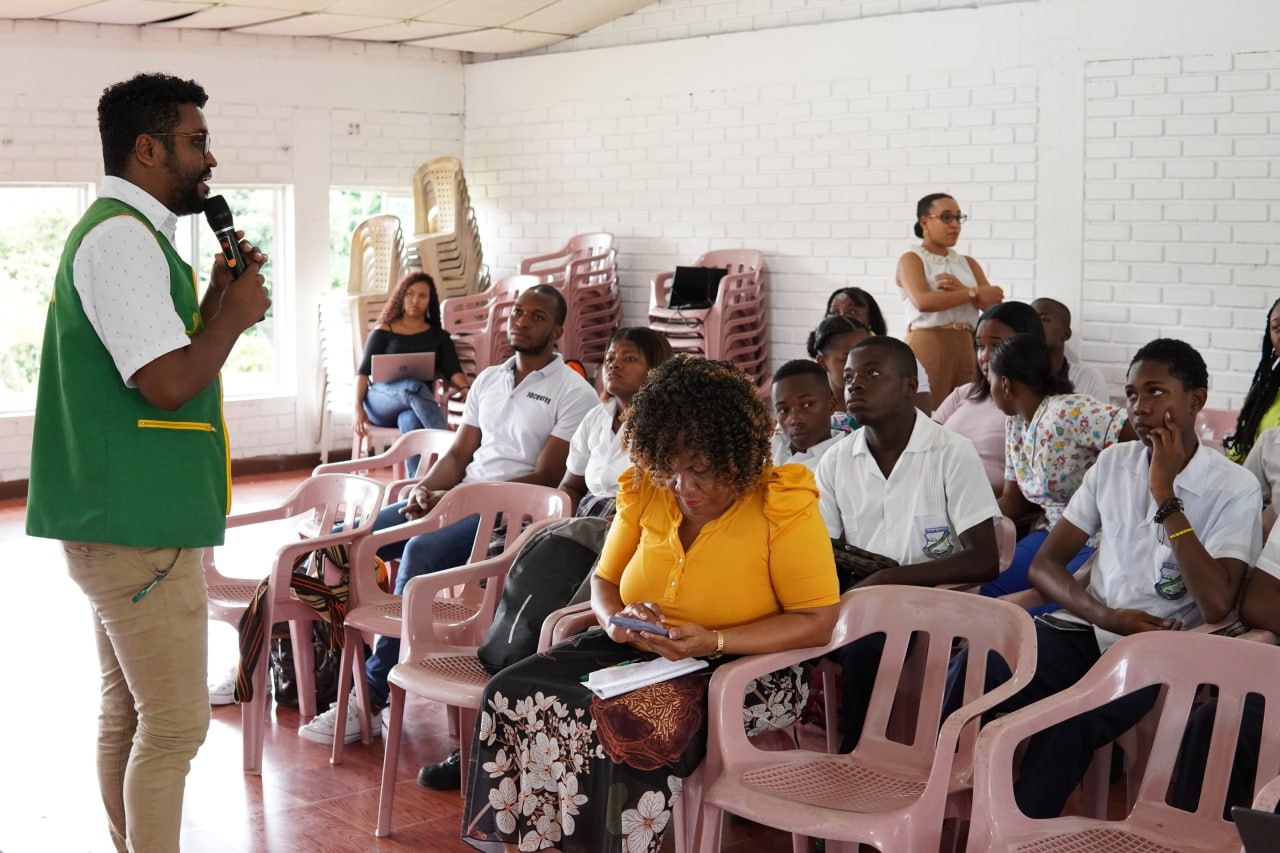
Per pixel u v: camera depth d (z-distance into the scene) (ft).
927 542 11.50
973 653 9.27
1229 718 8.27
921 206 22.27
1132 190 22.33
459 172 31.58
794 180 26.89
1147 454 10.57
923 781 9.16
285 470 30.68
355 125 31.19
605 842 8.75
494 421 16.19
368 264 30.81
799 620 9.30
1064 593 10.60
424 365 25.64
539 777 9.10
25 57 26.43
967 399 15.48
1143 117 22.07
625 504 9.95
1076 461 12.84
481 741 9.37
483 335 28.37
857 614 9.67
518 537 13.10
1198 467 10.26
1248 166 21.07
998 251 24.00
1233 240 21.35
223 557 21.94
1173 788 10.46
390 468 29.48
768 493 9.35
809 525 9.35
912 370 11.53
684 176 28.73
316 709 14.40
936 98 24.54
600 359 29.63
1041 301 17.26
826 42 26.03
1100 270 22.82
